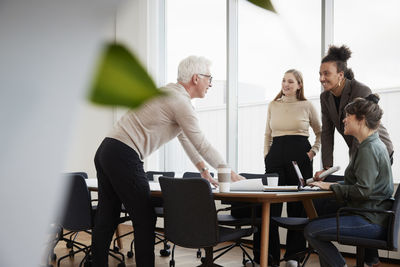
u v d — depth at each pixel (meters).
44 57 0.18
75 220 3.46
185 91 2.65
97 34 0.19
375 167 2.52
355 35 4.54
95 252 2.80
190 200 2.57
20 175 0.19
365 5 4.47
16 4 0.18
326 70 3.29
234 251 4.74
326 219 2.62
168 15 6.55
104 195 2.82
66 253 4.61
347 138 3.38
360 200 2.54
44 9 0.18
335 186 2.58
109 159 2.60
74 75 0.19
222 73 5.85
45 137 0.19
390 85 4.35
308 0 4.79
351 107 2.62
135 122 2.60
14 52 0.18
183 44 6.33
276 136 4.10
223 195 2.48
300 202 3.78
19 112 0.18
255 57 5.48
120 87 0.18
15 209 0.19
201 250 4.80
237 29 5.70
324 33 4.70
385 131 3.20
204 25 6.05
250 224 3.47
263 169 5.62
